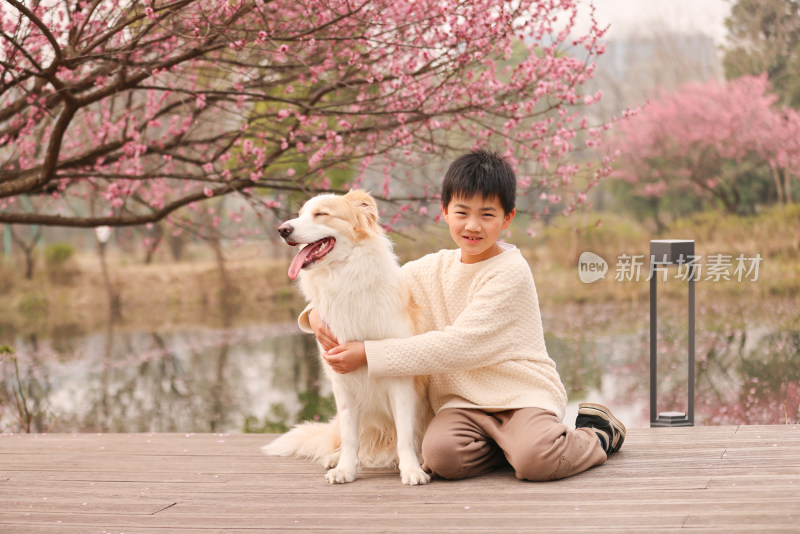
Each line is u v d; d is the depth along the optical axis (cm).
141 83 482
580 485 233
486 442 254
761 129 1594
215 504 230
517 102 468
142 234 1030
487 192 250
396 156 507
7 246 1888
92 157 483
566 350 841
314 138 460
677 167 1722
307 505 224
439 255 281
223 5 377
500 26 418
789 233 1392
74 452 316
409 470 247
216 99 466
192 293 1619
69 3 434
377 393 258
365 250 253
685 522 193
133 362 969
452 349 246
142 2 390
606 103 1798
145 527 208
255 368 910
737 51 1694
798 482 225
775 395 599
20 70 391
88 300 1619
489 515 206
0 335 1273
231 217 689
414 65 447
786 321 884
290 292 1599
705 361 729
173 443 330
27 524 213
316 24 432
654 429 313
